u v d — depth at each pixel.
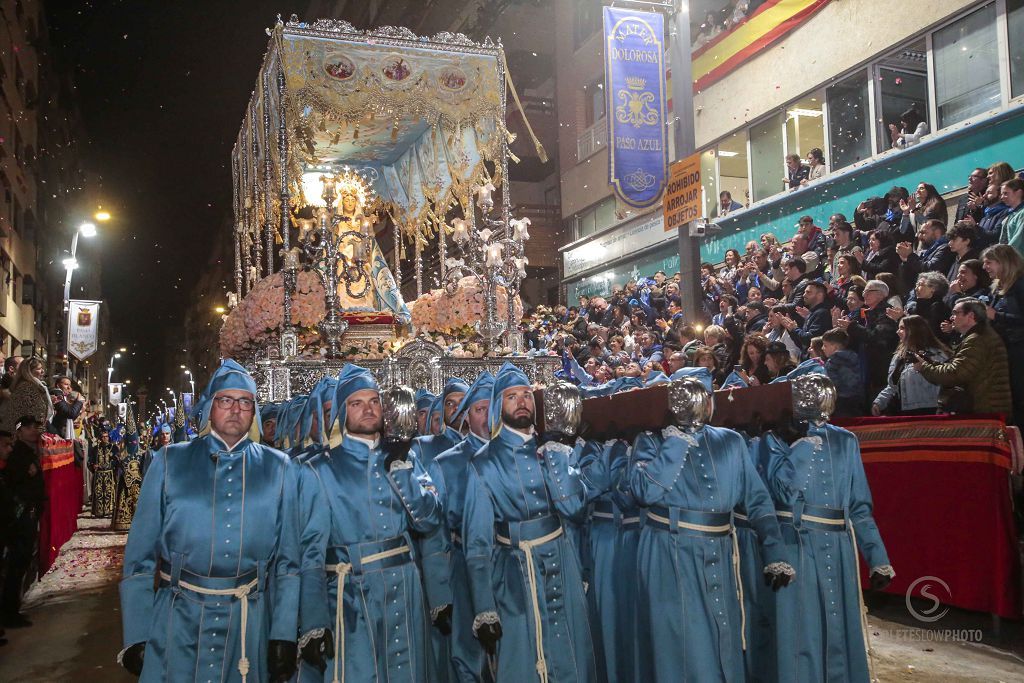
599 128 19.83
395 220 11.16
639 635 4.58
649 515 4.59
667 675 4.32
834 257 10.76
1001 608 6.22
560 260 21.73
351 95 8.35
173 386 93.88
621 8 11.56
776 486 4.71
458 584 4.85
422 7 27.34
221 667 3.70
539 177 23.83
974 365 7.45
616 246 18.78
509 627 4.41
